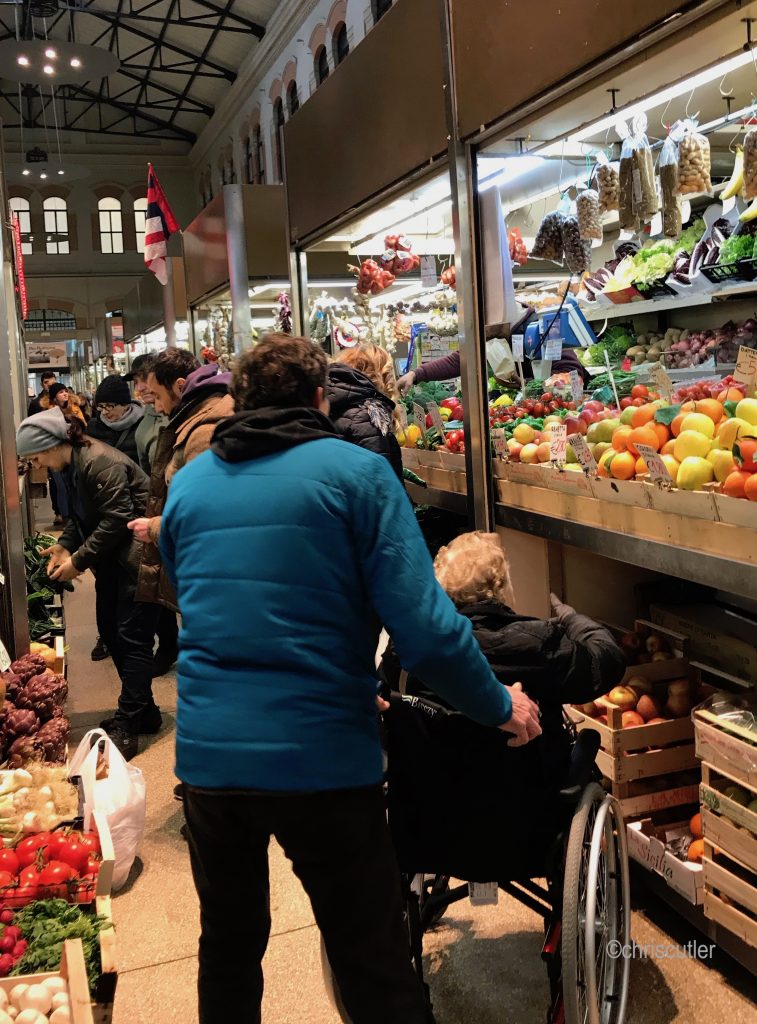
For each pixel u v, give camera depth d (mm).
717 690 3002
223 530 1772
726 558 2246
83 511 4289
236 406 1925
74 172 15438
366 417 3053
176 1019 2432
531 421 3426
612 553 2705
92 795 2725
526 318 4184
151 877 3182
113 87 23703
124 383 5996
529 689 2021
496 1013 2344
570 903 1876
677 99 3232
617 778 2734
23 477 6105
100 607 4418
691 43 2342
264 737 1677
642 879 2779
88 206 27234
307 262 6055
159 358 3750
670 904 2633
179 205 27703
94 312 27703
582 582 3422
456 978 2482
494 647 2023
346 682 1729
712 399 2564
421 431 4324
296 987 2523
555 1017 2023
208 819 1788
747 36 2307
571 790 1978
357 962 1774
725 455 2309
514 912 2773
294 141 5215
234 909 1896
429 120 3523
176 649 5480
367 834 1749
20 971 1991
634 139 3090
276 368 1858
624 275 4770
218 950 1918
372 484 1738
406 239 4992
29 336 27562
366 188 4219
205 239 7715
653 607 3395
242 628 1722
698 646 3160
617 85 2686
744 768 2318
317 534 1717
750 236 3939
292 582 1716
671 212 3105
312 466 1750
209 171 24969
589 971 1892
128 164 27141
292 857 1780
